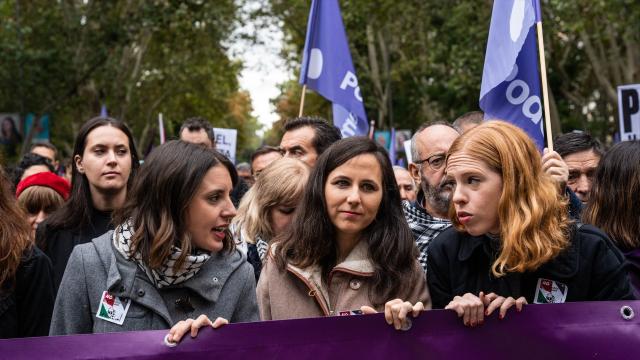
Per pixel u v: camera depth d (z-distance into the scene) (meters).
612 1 14.85
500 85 4.12
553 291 2.63
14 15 21.66
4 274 2.61
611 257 2.65
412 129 28.36
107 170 3.80
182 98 31.36
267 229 3.77
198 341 2.43
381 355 2.52
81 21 21.48
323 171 2.97
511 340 2.55
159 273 2.63
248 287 2.83
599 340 2.56
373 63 24.22
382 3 20.38
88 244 2.73
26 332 2.71
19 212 2.71
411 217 3.70
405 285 2.89
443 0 19.97
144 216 2.63
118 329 2.62
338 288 2.97
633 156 3.21
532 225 2.47
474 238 2.76
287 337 2.48
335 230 3.02
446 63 20.27
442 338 2.54
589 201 3.37
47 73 20.72
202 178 2.62
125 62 23.45
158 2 21.23
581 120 23.59
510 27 4.03
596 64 18.91
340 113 6.18
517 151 2.53
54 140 28.22
